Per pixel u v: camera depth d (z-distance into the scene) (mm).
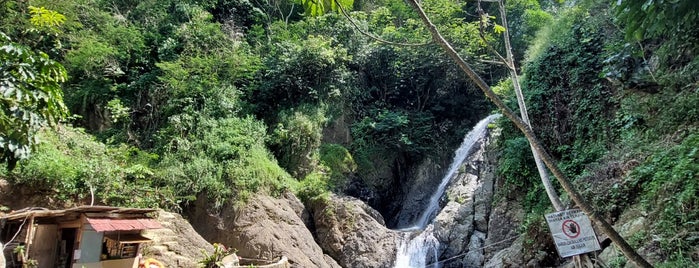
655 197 6562
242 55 16969
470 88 20203
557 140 11812
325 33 20188
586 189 8734
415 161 18484
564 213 4547
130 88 16297
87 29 16266
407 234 13445
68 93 15992
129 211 8133
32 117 4473
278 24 21641
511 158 12375
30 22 13234
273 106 18047
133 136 15266
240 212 12445
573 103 11586
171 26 18484
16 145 4445
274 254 11641
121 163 12844
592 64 11289
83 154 12281
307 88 17969
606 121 10266
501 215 12180
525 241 9164
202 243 10906
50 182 10219
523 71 14492
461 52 18953
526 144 12148
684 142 6781
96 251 7578
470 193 14078
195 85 15812
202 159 13344
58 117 5125
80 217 7598
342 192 15375
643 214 6656
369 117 18828
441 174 18016
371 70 20141
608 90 10508
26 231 7387
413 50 19500
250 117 16406
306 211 14148
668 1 4426
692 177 5977
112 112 15062
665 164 6844
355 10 24922
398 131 18203
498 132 15188
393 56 19922
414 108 20422
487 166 14602
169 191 11992
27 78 4375
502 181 12875
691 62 7773
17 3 13688
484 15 5207
